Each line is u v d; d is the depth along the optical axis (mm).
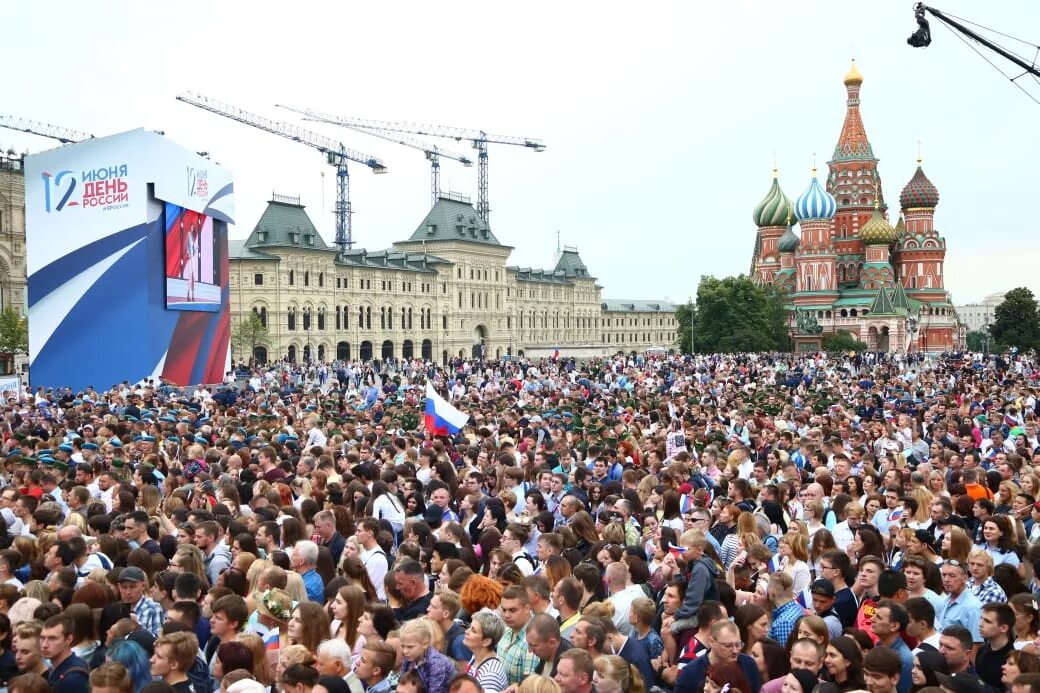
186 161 72562
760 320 176250
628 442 28312
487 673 11773
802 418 37750
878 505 20141
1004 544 17141
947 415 35688
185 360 73938
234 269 146000
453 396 54906
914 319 192125
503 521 19484
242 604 12797
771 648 12070
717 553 17031
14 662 12422
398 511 20547
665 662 13328
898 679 11492
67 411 39969
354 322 165000
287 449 29406
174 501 19938
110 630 12133
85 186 67812
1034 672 10352
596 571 14359
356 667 12125
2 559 15258
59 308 68625
